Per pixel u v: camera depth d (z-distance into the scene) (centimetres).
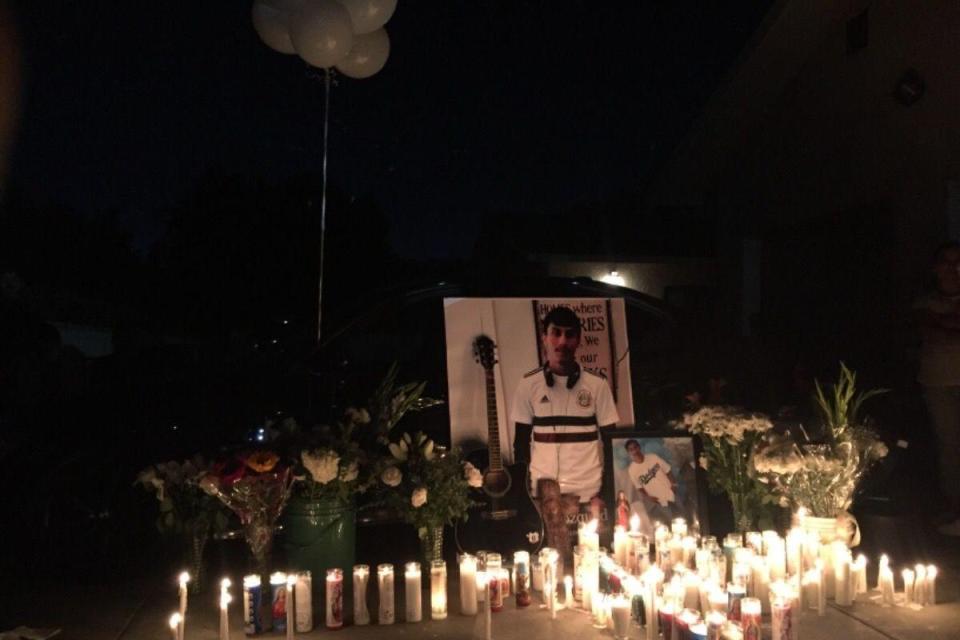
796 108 996
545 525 567
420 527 522
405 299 695
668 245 1431
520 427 584
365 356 764
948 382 604
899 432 780
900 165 830
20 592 525
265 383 830
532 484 575
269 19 664
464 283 695
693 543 508
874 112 866
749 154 1098
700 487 567
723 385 646
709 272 1423
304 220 2622
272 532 504
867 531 547
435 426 659
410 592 462
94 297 2300
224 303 2595
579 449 581
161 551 575
